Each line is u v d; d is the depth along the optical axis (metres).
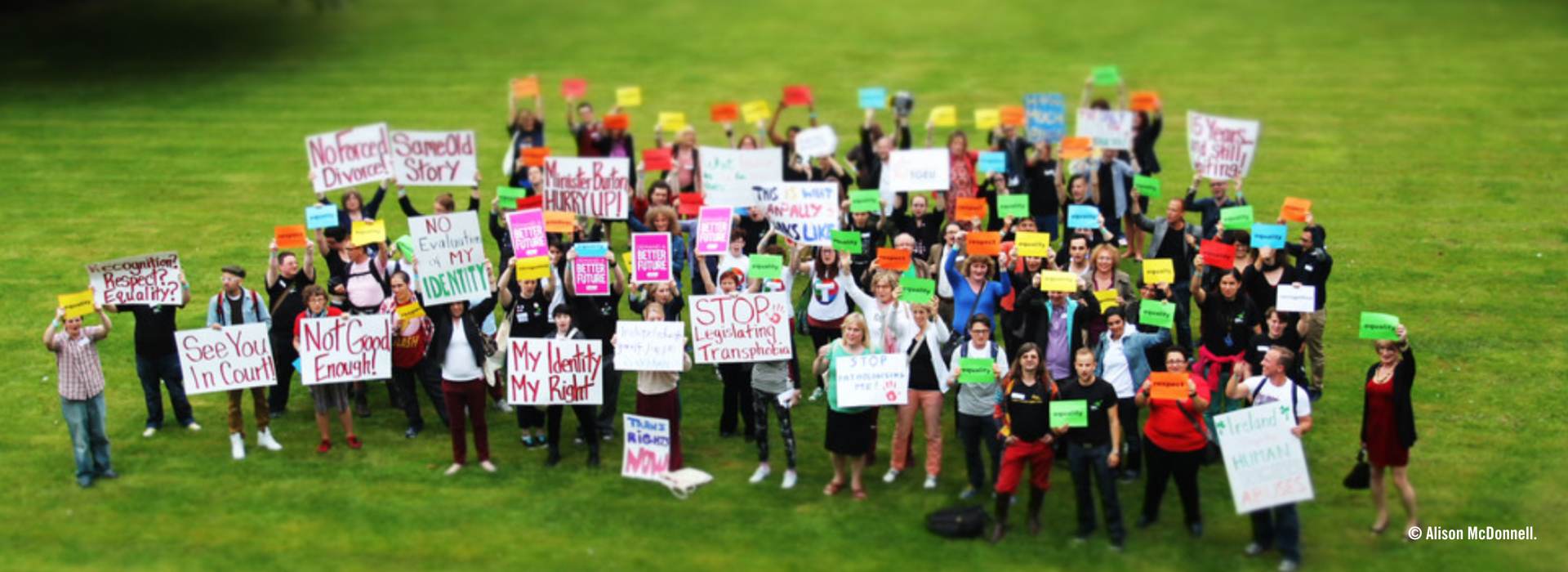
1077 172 25.97
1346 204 27.36
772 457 17.91
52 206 27.53
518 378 17.27
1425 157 30.31
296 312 18.75
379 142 22.88
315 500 16.64
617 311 19.12
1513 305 22.39
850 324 16.34
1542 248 24.81
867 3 50.84
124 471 17.36
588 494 16.84
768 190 21.52
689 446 18.19
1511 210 26.77
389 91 37.66
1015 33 45.31
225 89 37.62
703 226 20.00
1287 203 19.83
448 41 44.38
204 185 29.05
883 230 21.12
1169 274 18.25
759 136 32.44
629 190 23.69
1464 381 19.77
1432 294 22.89
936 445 16.84
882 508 16.48
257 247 25.33
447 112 35.41
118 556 15.40
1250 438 15.03
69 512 16.36
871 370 16.19
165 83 38.34
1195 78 38.44
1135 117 26.61
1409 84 36.75
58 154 31.14
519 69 40.44
